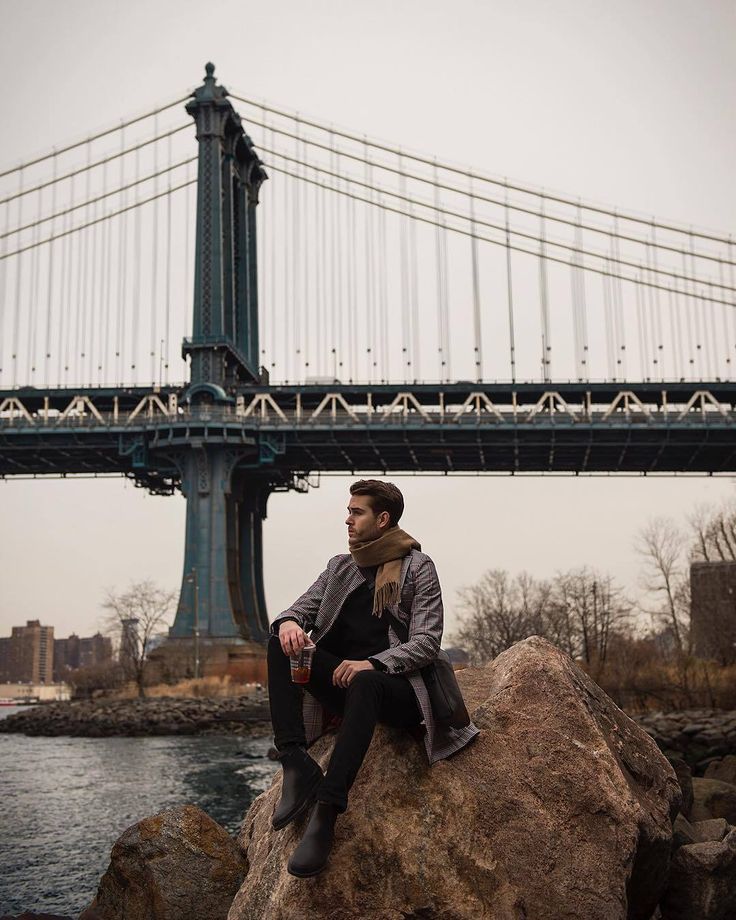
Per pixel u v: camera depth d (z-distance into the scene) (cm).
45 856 1797
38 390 8438
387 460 8688
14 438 8175
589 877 531
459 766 548
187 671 7694
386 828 517
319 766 516
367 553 538
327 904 498
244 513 9575
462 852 517
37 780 3284
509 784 552
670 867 659
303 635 508
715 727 3225
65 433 8119
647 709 4541
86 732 6256
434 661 530
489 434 7844
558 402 7869
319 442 8031
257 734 5988
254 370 9412
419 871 507
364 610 537
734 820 1106
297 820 525
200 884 709
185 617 7881
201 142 8569
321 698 526
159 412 8538
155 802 2622
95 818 2328
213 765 3794
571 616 7669
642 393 7975
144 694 7500
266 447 8081
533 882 524
